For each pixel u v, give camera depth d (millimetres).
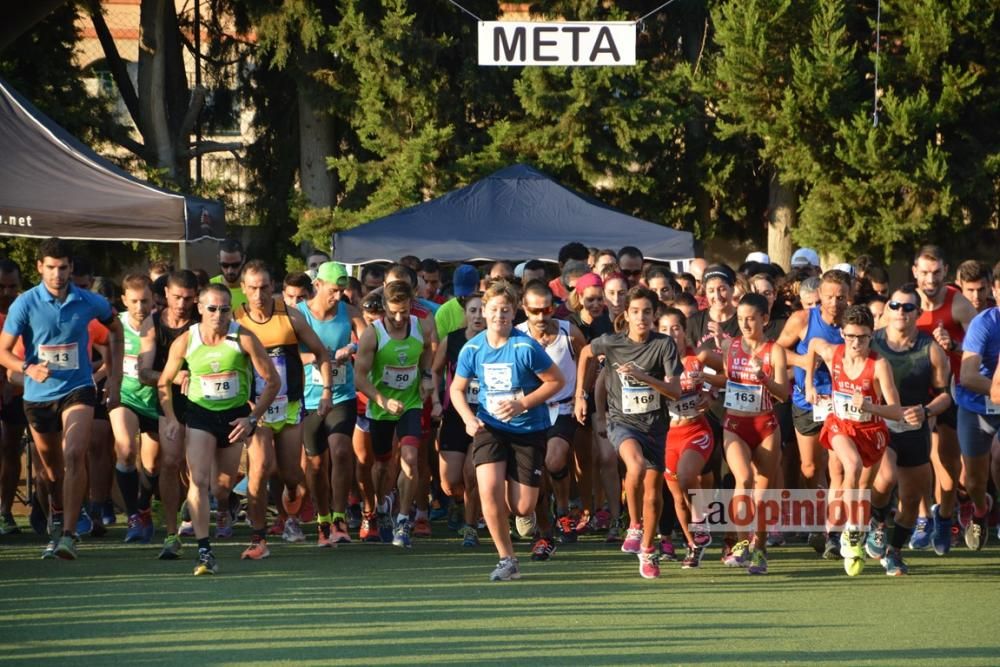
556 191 58500
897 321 31562
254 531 33750
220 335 30719
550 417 33031
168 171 91562
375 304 35969
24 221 43812
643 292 30297
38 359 32812
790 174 84812
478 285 41094
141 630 23797
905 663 21422
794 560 34156
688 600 27391
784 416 36938
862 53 88625
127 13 110625
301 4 87062
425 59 88500
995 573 31750
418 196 89000
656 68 94562
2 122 44656
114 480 45844
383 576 30531
